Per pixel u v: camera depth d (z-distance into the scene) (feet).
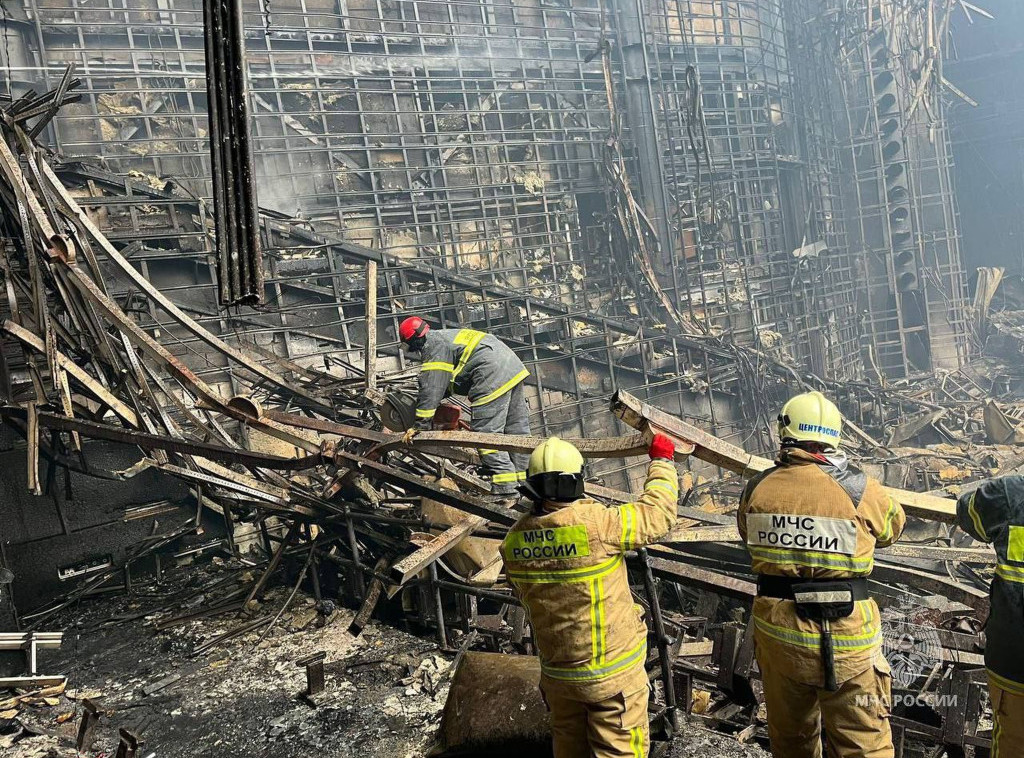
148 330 27.02
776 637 8.57
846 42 60.54
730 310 49.03
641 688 9.13
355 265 33.55
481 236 45.34
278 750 14.06
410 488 17.60
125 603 22.39
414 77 43.93
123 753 12.32
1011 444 41.70
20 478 22.07
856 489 8.47
